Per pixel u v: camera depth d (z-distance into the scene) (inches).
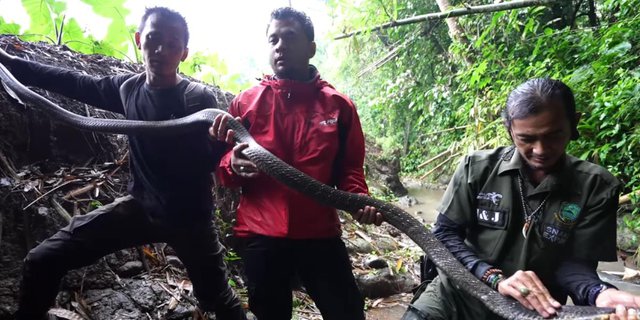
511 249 75.5
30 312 86.9
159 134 87.4
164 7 89.3
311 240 90.4
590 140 191.8
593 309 61.8
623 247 199.6
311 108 90.9
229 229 147.9
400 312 144.9
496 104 250.5
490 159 78.0
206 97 94.9
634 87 169.5
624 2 199.6
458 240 78.7
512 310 65.1
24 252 105.6
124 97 94.2
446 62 385.4
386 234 214.8
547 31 229.3
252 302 91.0
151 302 112.0
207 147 92.6
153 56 88.0
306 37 91.0
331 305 90.2
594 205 70.6
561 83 67.0
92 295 108.0
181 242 94.9
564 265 74.0
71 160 130.2
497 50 260.2
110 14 184.7
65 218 113.2
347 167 95.2
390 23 249.4
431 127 427.2
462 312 79.3
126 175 134.2
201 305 104.1
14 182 112.3
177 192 91.2
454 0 316.2
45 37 173.0
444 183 399.9
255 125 90.6
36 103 100.7
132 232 91.9
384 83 451.5
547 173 72.6
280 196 88.8
